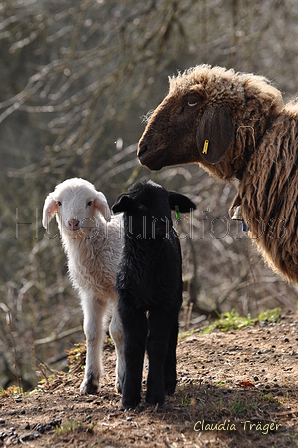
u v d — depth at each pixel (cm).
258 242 678
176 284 588
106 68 2336
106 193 2120
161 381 582
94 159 2272
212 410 568
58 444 509
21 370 1570
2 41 2208
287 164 633
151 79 1571
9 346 1625
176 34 1970
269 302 1725
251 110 655
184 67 2323
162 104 687
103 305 717
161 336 577
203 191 1631
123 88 2316
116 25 1619
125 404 582
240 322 1029
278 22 1906
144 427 535
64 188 701
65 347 1828
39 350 1756
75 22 2292
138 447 496
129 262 580
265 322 1011
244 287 1546
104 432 528
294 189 630
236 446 495
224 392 634
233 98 652
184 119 670
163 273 572
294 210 627
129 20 1503
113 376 755
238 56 1656
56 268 1709
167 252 575
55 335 1498
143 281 570
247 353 815
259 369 735
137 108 2430
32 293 1769
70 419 560
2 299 1731
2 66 2336
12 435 542
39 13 1836
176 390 645
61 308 1733
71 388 720
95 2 1706
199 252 1742
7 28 2120
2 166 2470
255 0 1527
